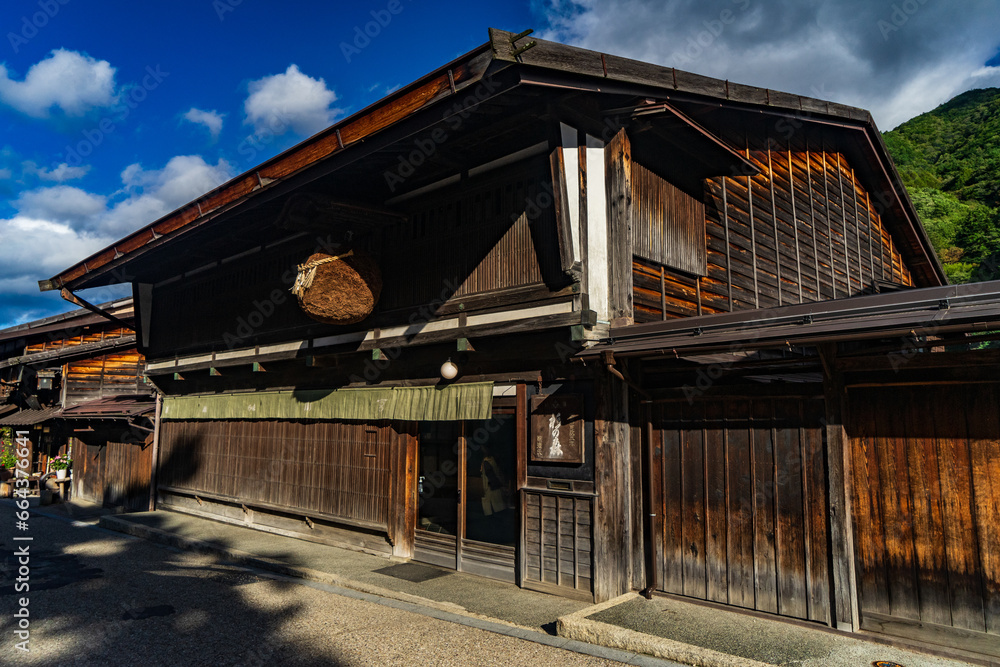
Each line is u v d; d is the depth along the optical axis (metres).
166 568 8.23
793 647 4.64
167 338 13.47
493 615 5.87
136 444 14.33
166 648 5.18
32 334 19.45
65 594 6.88
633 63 5.88
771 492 5.47
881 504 4.92
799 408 5.37
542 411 6.71
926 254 14.68
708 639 4.81
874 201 13.49
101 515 13.50
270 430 10.80
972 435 4.57
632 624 5.18
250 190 7.93
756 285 9.27
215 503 11.85
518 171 6.96
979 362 4.53
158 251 10.68
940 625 4.57
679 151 7.94
